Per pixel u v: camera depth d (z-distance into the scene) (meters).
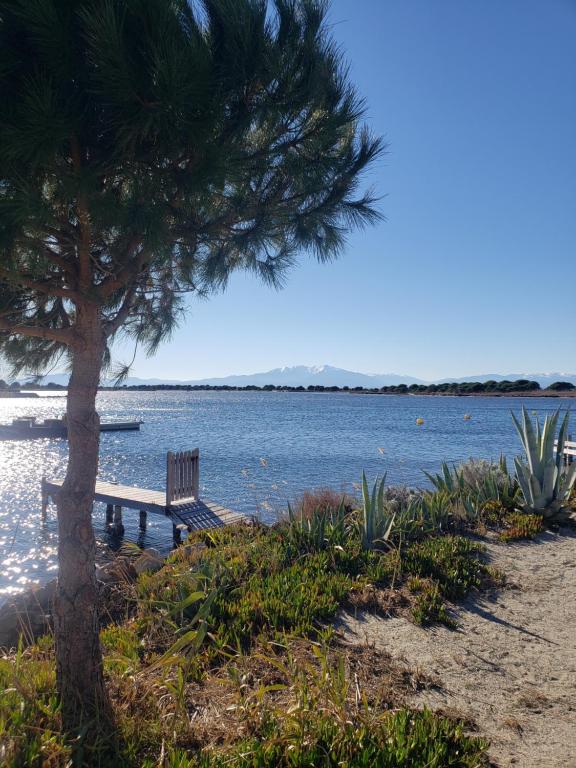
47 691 3.78
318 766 3.27
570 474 10.27
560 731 4.02
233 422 69.94
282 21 3.53
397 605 6.29
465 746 3.60
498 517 10.18
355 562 7.45
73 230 3.50
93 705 3.48
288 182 4.11
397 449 36.50
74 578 3.54
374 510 8.40
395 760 3.32
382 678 4.69
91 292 3.55
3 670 4.07
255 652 4.96
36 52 2.94
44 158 2.84
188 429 57.59
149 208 3.11
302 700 3.69
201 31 3.32
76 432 3.65
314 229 4.38
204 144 3.13
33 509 19.42
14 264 3.23
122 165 3.19
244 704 3.84
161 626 5.42
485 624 5.92
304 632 5.38
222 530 9.60
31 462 31.91
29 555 13.43
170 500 14.12
